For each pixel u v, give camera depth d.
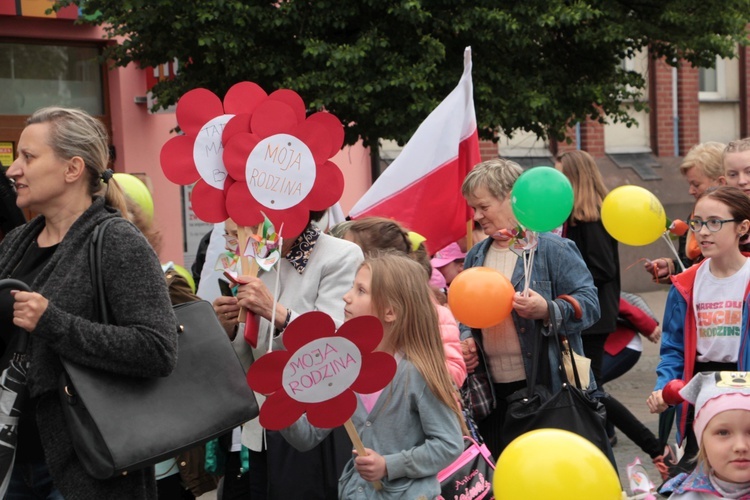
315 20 7.97
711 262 4.24
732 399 2.94
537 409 4.08
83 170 3.03
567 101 9.16
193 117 3.50
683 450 4.31
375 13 8.16
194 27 7.82
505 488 2.35
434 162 5.41
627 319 6.76
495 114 8.52
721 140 17.38
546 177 4.05
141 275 2.89
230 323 3.67
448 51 8.45
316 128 3.60
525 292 4.12
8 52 10.00
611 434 6.79
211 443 4.20
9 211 4.09
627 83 9.51
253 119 3.52
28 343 2.88
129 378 2.86
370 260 3.30
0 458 2.83
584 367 4.21
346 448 3.68
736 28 9.12
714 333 4.18
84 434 2.76
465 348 4.39
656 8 9.17
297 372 2.89
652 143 16.39
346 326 2.91
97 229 2.92
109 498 2.85
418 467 3.12
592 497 2.30
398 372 3.21
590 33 8.77
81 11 9.55
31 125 3.01
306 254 3.80
